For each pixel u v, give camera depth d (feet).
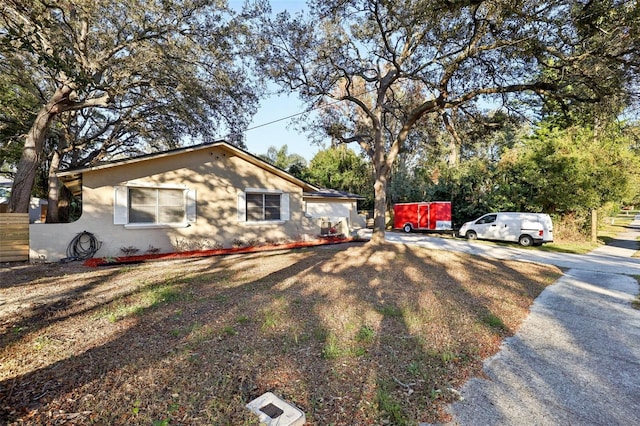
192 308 16.05
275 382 9.57
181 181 35.86
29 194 32.76
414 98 54.44
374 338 12.78
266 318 14.60
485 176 66.80
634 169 47.60
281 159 137.18
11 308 16.03
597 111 29.45
